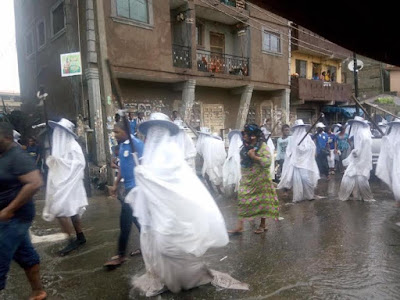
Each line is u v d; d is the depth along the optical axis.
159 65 13.27
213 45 17.31
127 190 4.27
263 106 19.47
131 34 12.41
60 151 4.90
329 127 11.88
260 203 5.27
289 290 3.53
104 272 4.06
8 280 3.93
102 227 5.96
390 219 6.05
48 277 3.97
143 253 3.54
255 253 4.57
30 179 3.02
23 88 18.61
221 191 8.59
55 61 14.09
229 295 3.44
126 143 4.33
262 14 17.39
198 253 3.31
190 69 14.29
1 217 2.94
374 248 4.66
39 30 15.48
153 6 13.02
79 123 11.87
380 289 3.51
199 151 8.96
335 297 3.37
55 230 5.86
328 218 6.22
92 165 11.20
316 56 23.00
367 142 7.41
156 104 14.62
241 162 5.37
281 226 5.79
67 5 12.51
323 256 4.42
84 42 11.89
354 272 3.92
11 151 3.08
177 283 3.42
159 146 3.53
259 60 17.47
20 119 12.55
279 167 10.34
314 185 7.85
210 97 16.98
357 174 7.55
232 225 5.95
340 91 22.59
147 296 3.45
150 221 3.44
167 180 3.34
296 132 7.74
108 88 8.06
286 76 18.98
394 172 6.64
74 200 4.82
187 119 14.46
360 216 6.29
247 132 5.21
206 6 15.09
